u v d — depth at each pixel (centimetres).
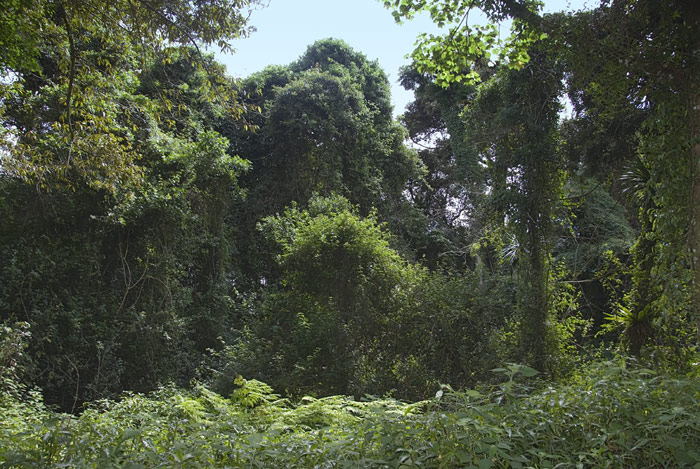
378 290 1245
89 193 1413
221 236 1745
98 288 1456
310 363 1211
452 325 1173
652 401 379
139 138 1523
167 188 1562
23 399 1107
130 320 1442
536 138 1147
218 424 399
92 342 1365
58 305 1334
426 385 1123
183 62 1833
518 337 1155
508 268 1397
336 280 1273
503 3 758
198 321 1642
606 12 714
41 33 955
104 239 1501
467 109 1279
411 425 359
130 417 467
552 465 324
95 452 331
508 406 379
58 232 1433
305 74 2212
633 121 1053
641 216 1023
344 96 2170
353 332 1217
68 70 1048
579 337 1556
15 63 942
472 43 863
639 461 334
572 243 1773
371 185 2209
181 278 1659
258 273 1975
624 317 1023
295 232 1521
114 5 923
